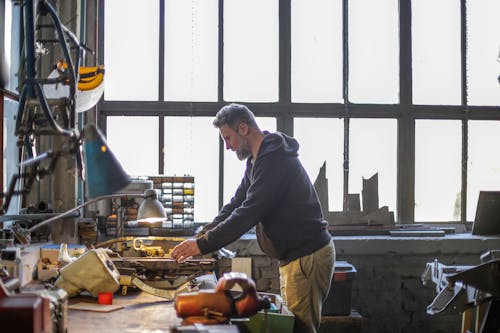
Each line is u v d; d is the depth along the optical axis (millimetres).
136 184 4477
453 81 5543
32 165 2441
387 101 5504
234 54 5367
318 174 5387
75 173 4523
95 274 3020
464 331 3820
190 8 5316
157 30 5301
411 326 5129
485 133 5512
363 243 5027
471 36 5527
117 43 5281
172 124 5332
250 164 3422
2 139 3949
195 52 5336
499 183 5574
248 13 5363
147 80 5312
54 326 2199
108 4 5262
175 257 2895
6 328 1754
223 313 2293
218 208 5363
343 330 4492
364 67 5480
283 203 3053
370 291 5098
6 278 2408
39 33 3541
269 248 3162
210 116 5348
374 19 5469
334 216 5312
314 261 3059
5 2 3951
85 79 4055
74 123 2881
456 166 5551
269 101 5402
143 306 2986
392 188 5523
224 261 5000
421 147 5527
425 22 5512
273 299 3523
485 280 3236
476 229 5273
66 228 4512
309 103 5402
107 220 4867
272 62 5398
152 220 3619
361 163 5484
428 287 5113
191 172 5348
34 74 2699
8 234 3430
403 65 5473
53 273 3436
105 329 2502
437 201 5555
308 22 5422
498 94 5543
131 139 5309
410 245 5055
